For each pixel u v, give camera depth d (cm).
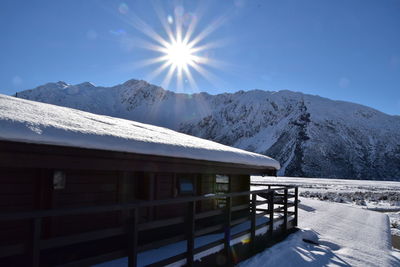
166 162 679
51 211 377
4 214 338
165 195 864
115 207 446
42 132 429
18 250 363
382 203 3042
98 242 669
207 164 792
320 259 888
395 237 1445
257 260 784
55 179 591
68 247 614
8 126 400
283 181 7350
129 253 477
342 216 1750
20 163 436
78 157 505
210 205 1052
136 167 605
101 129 558
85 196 650
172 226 874
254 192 848
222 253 716
